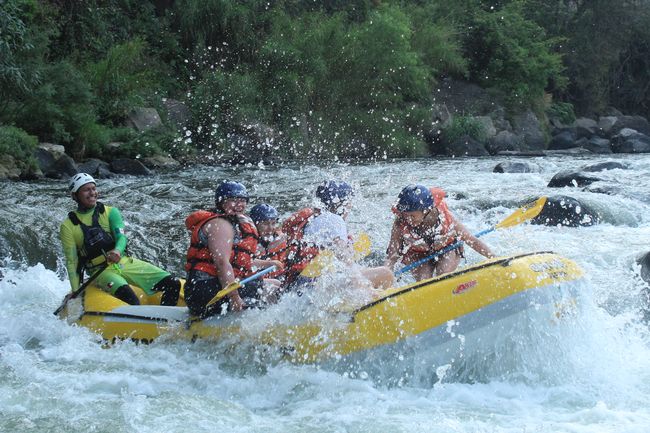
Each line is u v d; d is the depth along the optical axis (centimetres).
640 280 1048
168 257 1309
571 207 1473
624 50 5175
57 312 911
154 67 3416
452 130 3847
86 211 951
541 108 4441
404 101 3922
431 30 4097
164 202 1788
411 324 695
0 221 1437
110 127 2886
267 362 738
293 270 762
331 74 3606
